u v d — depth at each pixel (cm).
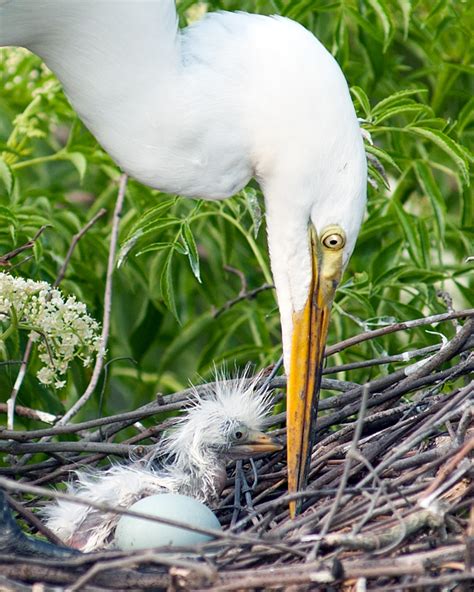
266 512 686
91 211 1048
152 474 746
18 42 751
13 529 661
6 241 939
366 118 862
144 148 739
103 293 991
